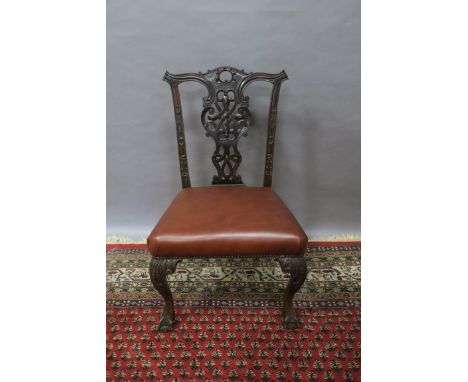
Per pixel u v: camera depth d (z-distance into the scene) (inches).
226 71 66.2
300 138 74.7
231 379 51.3
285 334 58.2
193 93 71.2
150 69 69.8
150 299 65.5
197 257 51.5
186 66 69.4
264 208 56.1
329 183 78.1
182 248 50.8
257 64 69.4
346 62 69.2
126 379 51.2
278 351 55.4
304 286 68.3
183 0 65.9
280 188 78.6
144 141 75.0
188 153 75.5
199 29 67.4
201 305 63.9
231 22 67.1
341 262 74.7
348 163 76.4
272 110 64.4
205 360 53.9
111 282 69.5
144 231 81.3
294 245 51.1
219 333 58.4
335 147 75.2
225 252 51.1
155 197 79.4
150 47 68.4
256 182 77.7
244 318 61.2
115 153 75.7
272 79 62.8
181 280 70.1
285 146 75.3
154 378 51.3
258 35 67.7
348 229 81.5
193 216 53.8
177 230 51.3
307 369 52.7
